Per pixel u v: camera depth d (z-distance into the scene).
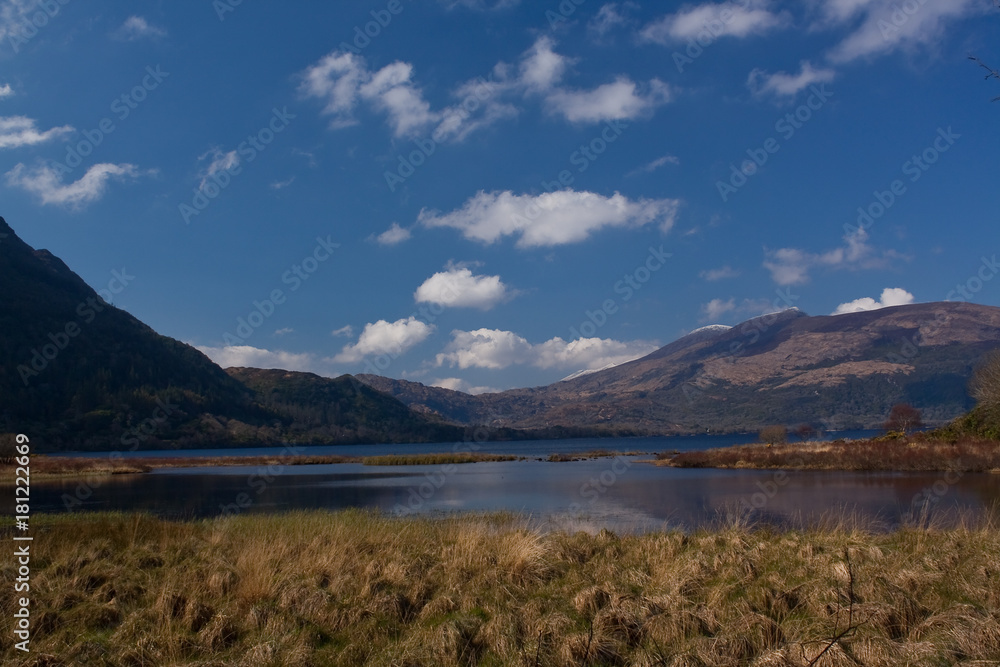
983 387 52.97
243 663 7.73
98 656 8.05
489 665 7.81
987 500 27.84
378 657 8.06
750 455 58.69
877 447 50.34
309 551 13.18
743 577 10.57
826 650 7.11
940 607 8.62
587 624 8.81
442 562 12.41
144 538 15.23
